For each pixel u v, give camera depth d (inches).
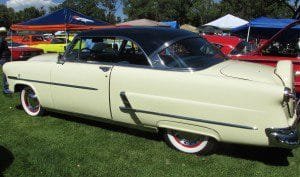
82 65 210.8
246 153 188.5
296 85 230.4
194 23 2608.3
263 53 250.4
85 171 170.4
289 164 177.8
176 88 175.9
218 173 168.6
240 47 435.2
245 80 163.5
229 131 166.9
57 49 699.4
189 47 191.5
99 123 235.3
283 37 244.5
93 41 210.7
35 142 204.7
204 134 174.2
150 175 167.2
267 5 1872.5
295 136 158.9
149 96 183.9
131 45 194.5
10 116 252.8
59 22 552.7
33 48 579.5
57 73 221.8
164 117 182.1
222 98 165.2
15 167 173.3
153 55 186.2
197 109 171.8
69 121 239.8
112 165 176.7
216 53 205.2
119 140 206.7
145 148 195.3
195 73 174.9
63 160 181.6
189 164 177.0
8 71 251.6
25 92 251.4
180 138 189.2
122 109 195.3
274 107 156.8
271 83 160.4
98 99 204.5
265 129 159.0
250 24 672.4
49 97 230.4
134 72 189.0
